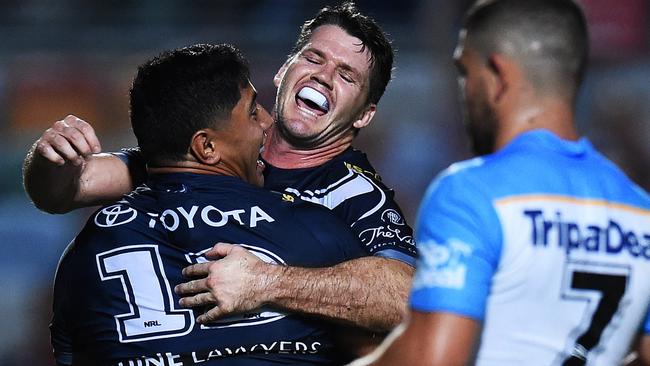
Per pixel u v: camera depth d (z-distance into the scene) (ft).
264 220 19.26
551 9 16.46
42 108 62.69
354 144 64.69
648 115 67.41
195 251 18.97
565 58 16.42
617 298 16.22
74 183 21.52
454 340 15.56
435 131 65.16
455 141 64.95
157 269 18.97
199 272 18.74
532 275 15.79
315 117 23.81
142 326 18.89
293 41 65.36
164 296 18.86
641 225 16.65
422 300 15.87
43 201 21.72
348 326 19.49
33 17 66.44
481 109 16.80
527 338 15.85
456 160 64.80
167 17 68.28
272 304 18.83
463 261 15.70
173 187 19.57
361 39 24.18
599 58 68.33
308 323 19.19
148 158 20.12
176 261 18.99
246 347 18.84
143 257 19.02
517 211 15.85
